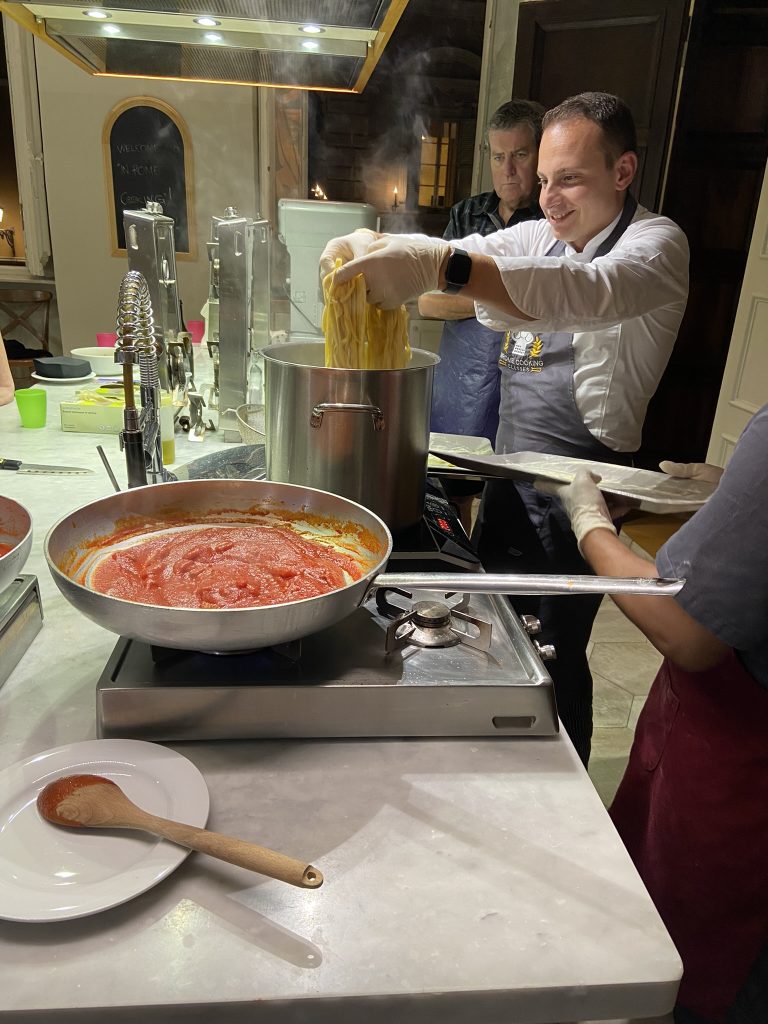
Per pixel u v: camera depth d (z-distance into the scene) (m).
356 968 0.67
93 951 0.67
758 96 4.26
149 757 0.88
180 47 2.36
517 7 4.51
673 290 1.70
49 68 4.78
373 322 1.45
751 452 0.96
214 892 0.74
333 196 5.69
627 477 1.52
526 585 0.86
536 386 2.10
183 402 2.41
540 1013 0.67
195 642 0.88
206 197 5.12
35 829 0.78
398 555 1.30
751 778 1.15
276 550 1.13
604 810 0.87
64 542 1.05
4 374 2.63
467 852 0.80
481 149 5.12
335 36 2.15
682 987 1.28
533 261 1.50
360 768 0.92
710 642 1.03
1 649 1.06
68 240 5.13
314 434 1.28
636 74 3.94
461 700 0.97
